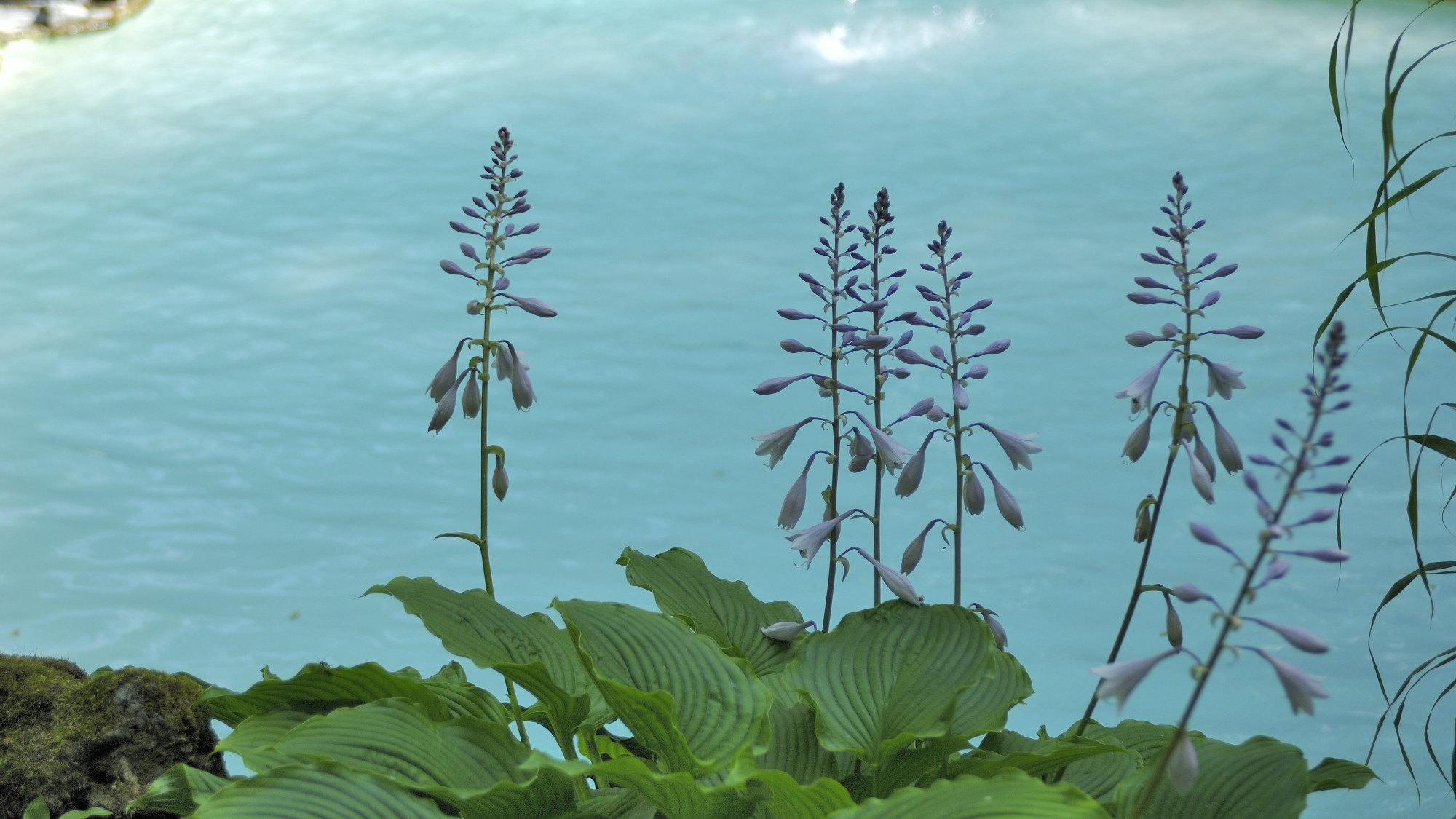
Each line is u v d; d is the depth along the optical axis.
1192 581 5.46
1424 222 9.38
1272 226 9.49
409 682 2.44
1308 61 13.04
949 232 2.40
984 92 12.74
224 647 4.98
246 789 2.04
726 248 9.54
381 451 6.82
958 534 2.52
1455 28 13.76
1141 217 9.77
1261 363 7.46
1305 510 5.98
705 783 2.44
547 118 12.23
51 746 2.64
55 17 14.58
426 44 14.35
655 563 3.04
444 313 8.51
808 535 2.53
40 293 8.77
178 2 15.69
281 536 5.92
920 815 1.89
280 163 11.23
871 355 2.53
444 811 2.54
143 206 10.28
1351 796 3.83
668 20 14.80
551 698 2.40
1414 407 6.94
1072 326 8.08
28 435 6.82
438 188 10.66
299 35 14.68
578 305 8.67
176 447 6.76
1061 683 4.76
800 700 2.69
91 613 5.21
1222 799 2.16
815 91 12.85
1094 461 6.59
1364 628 4.99
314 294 8.76
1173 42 13.89
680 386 7.59
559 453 6.86
